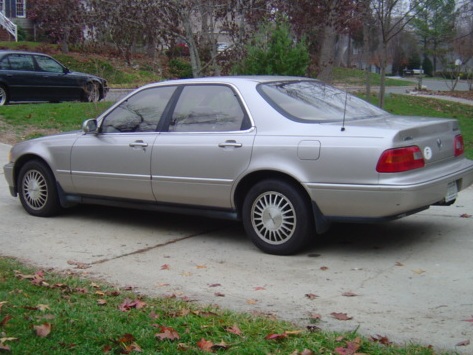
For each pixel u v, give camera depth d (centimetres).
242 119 693
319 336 456
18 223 832
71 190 827
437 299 543
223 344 434
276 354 423
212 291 580
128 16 1386
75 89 1950
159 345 435
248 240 743
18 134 1446
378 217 625
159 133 745
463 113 2098
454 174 673
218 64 1427
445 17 3061
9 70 1828
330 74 1678
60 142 828
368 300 546
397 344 452
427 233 742
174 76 1947
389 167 609
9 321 468
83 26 1548
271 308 534
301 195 657
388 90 2972
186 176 717
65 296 546
